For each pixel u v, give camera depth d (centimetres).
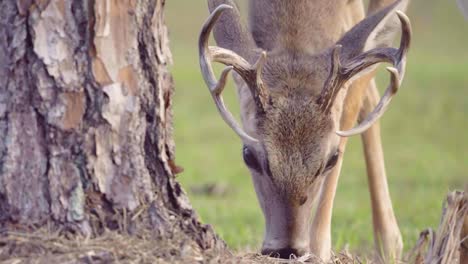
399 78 1136
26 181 962
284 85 1268
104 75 971
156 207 989
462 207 1102
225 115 1130
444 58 6206
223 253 993
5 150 965
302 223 1252
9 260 918
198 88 4769
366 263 1250
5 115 966
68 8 963
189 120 3906
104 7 966
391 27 1310
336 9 1407
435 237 1102
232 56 1178
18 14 960
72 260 916
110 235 955
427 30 6919
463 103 4378
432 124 3866
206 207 2200
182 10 7262
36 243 935
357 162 3011
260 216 2067
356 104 1406
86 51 967
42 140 964
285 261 1048
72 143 966
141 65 991
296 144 1243
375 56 1196
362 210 2089
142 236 967
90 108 970
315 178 1254
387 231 1488
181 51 6162
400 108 4241
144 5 991
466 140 3538
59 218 959
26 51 962
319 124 1248
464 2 1378
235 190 2538
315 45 1348
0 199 965
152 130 999
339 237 1597
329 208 1372
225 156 3161
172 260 941
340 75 1226
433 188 2469
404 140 3525
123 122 980
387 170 2864
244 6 1491
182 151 3241
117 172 977
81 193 963
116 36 977
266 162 1247
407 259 1217
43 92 961
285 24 1367
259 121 1249
